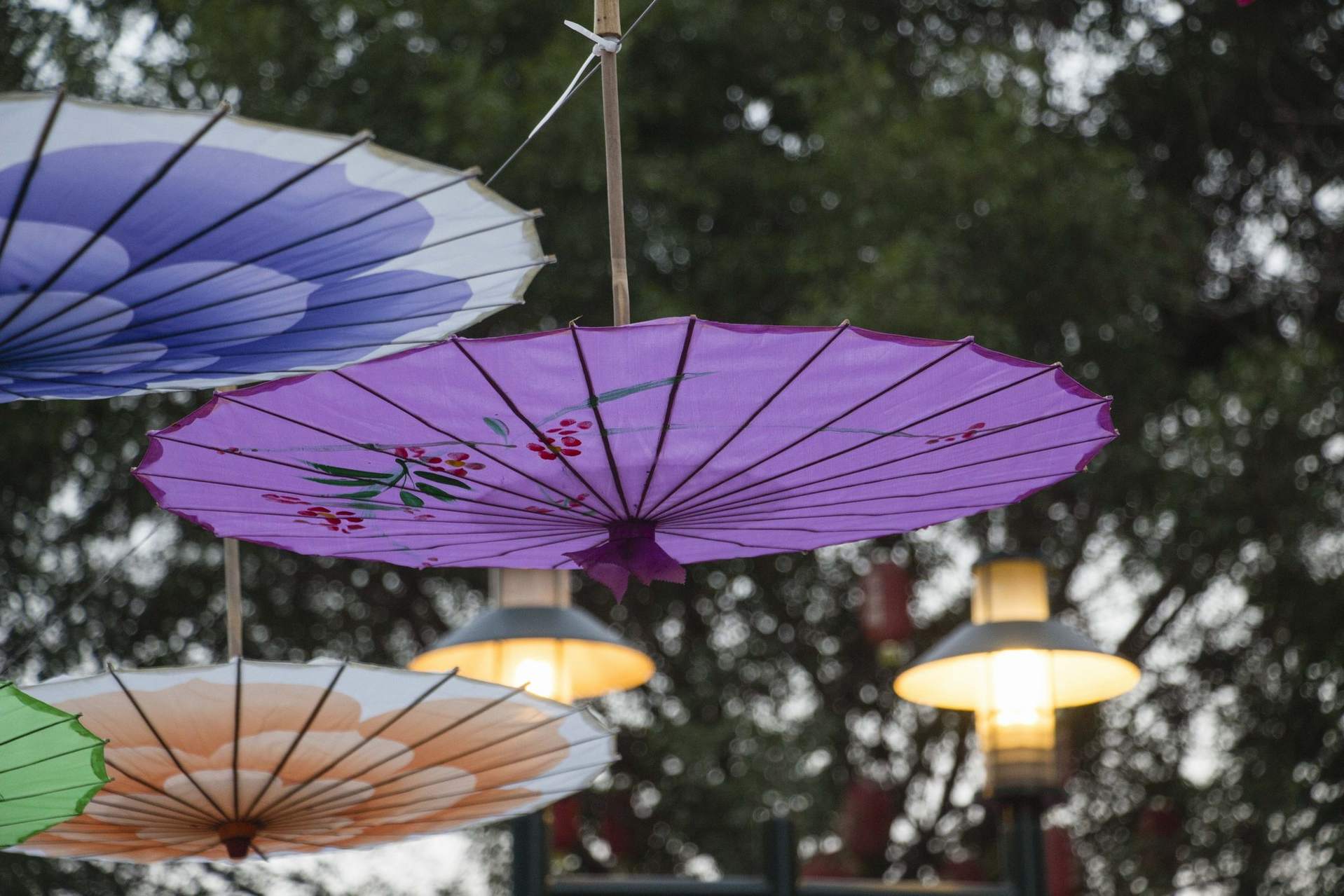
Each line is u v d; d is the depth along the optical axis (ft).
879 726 44.19
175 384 11.64
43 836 16.31
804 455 12.03
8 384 11.25
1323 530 38.96
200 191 9.14
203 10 35.24
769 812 37.76
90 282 9.86
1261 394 37.73
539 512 12.89
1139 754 43.04
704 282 38.50
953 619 43.57
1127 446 39.52
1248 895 39.83
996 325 35.29
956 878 36.63
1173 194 42.68
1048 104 40.50
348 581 40.68
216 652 39.45
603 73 12.63
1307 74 41.86
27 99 8.24
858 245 36.76
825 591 42.55
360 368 10.73
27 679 36.78
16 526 36.86
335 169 9.12
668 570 12.80
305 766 15.38
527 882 17.56
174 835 16.48
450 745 15.55
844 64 38.50
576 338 10.29
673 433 11.51
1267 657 40.98
